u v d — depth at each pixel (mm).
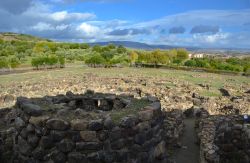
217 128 18875
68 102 15516
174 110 27641
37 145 10773
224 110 29391
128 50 124125
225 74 74188
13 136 13484
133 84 45375
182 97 34500
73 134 10484
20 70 72125
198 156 18500
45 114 11328
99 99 15836
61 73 65500
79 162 10453
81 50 122875
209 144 16656
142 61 91688
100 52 115250
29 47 120562
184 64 89938
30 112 11055
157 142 12227
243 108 28422
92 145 10484
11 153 13828
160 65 88375
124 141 10867
